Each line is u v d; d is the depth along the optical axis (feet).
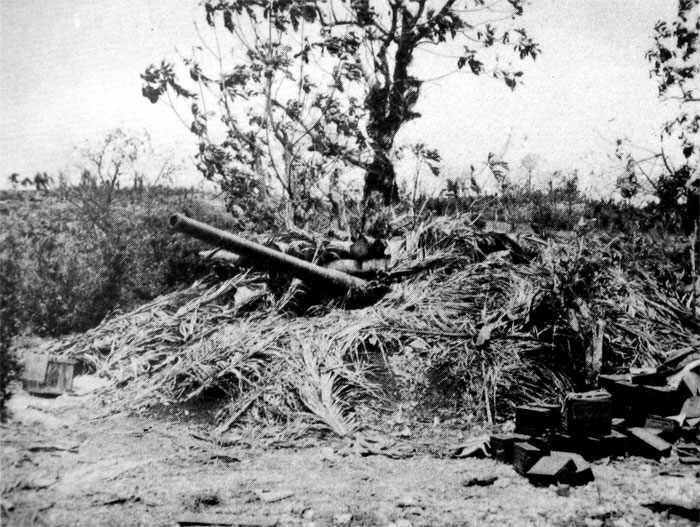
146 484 14.19
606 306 27.66
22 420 18.56
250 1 36.78
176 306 28.19
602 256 29.96
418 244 31.37
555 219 38.11
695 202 33.65
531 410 17.51
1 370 20.51
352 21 39.09
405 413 20.53
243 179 37.78
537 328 24.62
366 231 34.78
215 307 27.20
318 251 29.94
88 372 24.32
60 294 27.27
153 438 18.01
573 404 16.96
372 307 26.45
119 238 31.58
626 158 36.29
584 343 23.57
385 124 40.16
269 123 39.58
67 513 12.27
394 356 22.98
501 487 14.64
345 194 41.19
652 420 18.57
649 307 29.09
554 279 25.11
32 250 28.96
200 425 19.63
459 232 31.83
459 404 21.16
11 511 12.21
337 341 23.31
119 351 24.90
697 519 12.36
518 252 31.17
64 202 38.17
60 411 19.94
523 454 15.61
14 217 32.24
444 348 23.06
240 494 13.78
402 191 39.88
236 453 17.16
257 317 26.30
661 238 34.32
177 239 32.58
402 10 39.93
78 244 31.63
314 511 12.76
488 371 22.15
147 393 21.31
